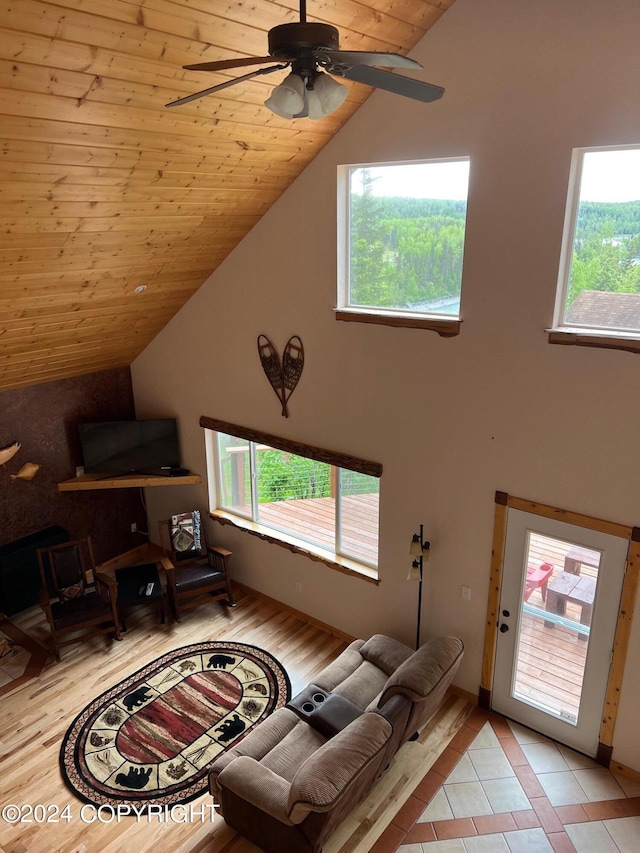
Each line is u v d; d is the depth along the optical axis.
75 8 2.47
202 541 6.50
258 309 5.50
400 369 4.70
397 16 3.59
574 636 4.36
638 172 3.52
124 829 4.01
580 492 4.07
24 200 3.45
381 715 3.79
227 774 3.74
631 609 4.01
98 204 3.85
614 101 3.39
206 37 2.97
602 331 3.84
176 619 6.10
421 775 4.33
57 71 2.73
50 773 4.43
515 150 3.79
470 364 4.33
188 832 3.99
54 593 6.39
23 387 6.06
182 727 4.80
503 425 4.29
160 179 3.94
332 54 2.10
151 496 7.35
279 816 3.46
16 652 5.73
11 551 6.12
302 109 2.28
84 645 5.80
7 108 2.78
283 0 2.96
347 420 5.17
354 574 5.48
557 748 4.54
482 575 4.68
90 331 5.61
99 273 4.68
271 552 6.18
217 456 6.54
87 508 6.90
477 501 4.57
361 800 4.09
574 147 3.57
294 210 4.96
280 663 5.48
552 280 3.85
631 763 4.25
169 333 6.38
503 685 4.80
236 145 4.00
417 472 4.83
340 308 4.96
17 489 6.23
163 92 3.20
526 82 3.64
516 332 4.07
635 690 4.12
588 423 3.92
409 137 4.20
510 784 4.24
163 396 6.74
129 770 4.44
